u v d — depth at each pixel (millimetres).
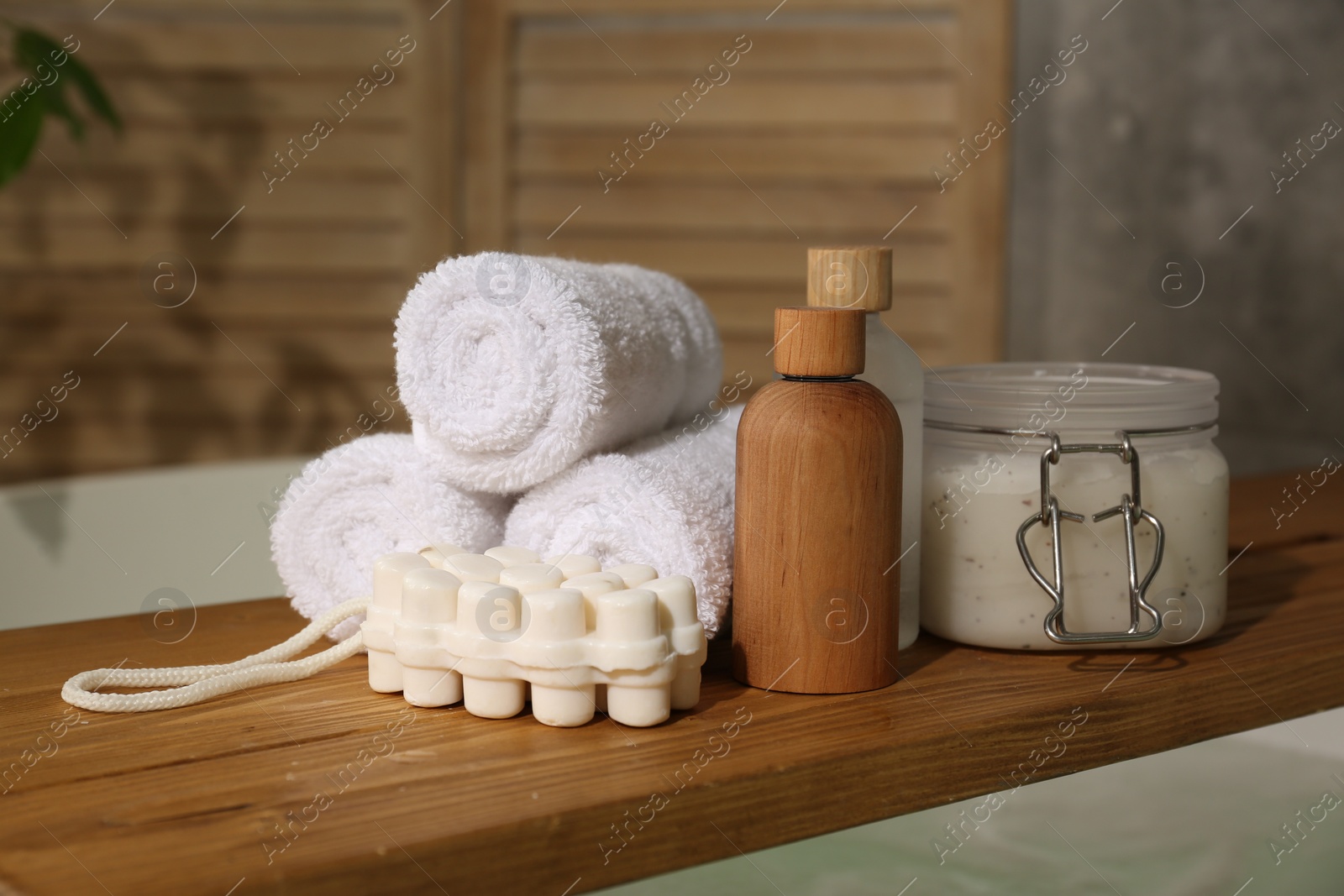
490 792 429
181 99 1664
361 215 1694
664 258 1674
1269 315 1445
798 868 545
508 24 1657
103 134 1663
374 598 534
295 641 555
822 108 1629
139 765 452
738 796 444
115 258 1683
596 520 551
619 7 1639
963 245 1632
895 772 475
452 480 569
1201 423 580
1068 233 1615
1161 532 548
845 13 1616
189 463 1725
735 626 539
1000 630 569
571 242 1689
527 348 527
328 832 398
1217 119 1481
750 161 1646
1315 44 1379
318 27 1665
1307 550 804
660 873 433
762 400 524
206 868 373
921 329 1660
